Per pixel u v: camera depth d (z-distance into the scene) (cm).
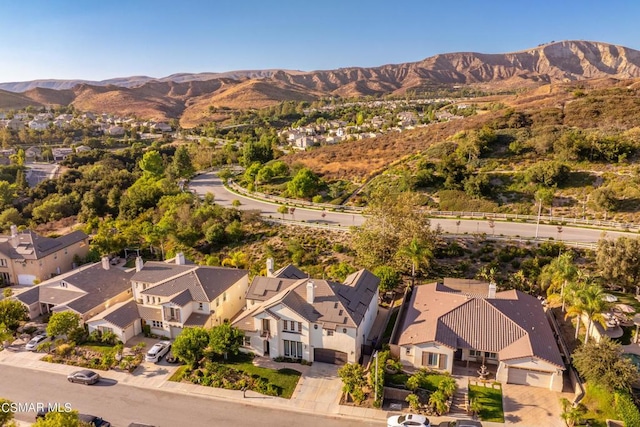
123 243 7750
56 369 4425
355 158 12219
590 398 3556
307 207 9175
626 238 5169
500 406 3659
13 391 4056
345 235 7294
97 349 4750
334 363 4378
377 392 3728
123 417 3666
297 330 4375
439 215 7969
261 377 4169
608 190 7225
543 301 5262
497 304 4466
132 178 12444
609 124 10312
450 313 4397
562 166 8175
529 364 3856
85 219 9900
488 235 6725
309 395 3919
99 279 5909
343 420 3597
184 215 8250
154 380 4200
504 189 8469
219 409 3756
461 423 3362
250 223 8181
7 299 5472
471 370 4147
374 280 5309
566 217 7331
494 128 11488
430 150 10894
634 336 4112
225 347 4262
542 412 3581
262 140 16175
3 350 4812
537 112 12100
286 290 4834
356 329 4222
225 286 5312
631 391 3425
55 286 5816
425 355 4134
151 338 5006
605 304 4022
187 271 5428
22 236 7219
